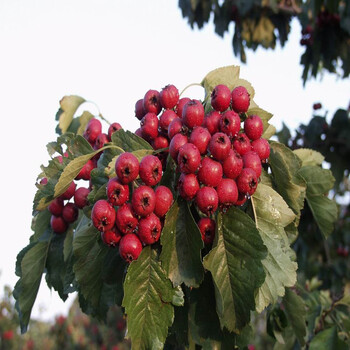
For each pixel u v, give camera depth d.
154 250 0.31
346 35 0.78
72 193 0.38
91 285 0.35
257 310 0.30
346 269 0.86
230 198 0.30
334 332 0.47
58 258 0.40
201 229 0.31
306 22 0.83
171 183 0.32
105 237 0.31
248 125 0.32
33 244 0.41
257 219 0.32
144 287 0.30
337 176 0.77
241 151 0.31
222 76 0.36
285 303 0.42
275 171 0.34
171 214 0.30
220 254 0.30
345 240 0.95
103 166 0.34
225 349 0.32
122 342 1.48
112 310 1.51
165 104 0.34
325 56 0.81
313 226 0.60
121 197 0.29
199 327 0.32
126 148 0.34
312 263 0.70
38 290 0.40
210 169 0.29
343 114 0.77
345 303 0.51
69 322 1.57
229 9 0.90
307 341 0.51
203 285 0.32
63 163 0.37
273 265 0.31
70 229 0.40
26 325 0.39
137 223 0.30
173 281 0.30
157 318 0.30
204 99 0.36
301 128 0.80
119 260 0.34
